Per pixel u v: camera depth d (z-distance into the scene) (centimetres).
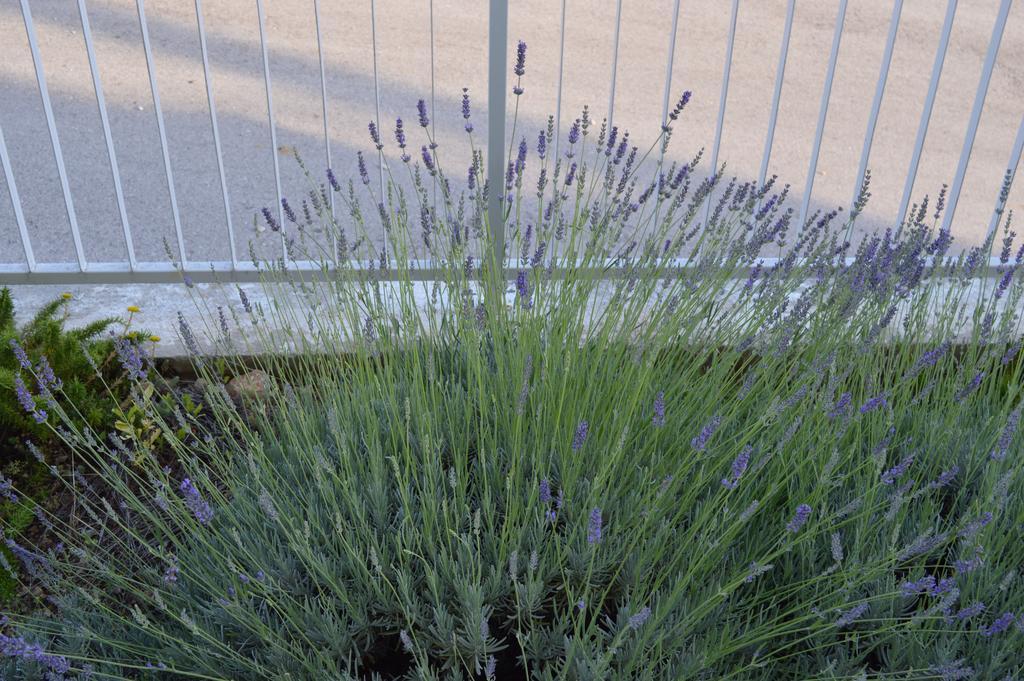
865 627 217
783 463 237
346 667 202
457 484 226
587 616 219
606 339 260
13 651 169
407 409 223
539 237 288
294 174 562
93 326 327
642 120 686
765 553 232
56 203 505
